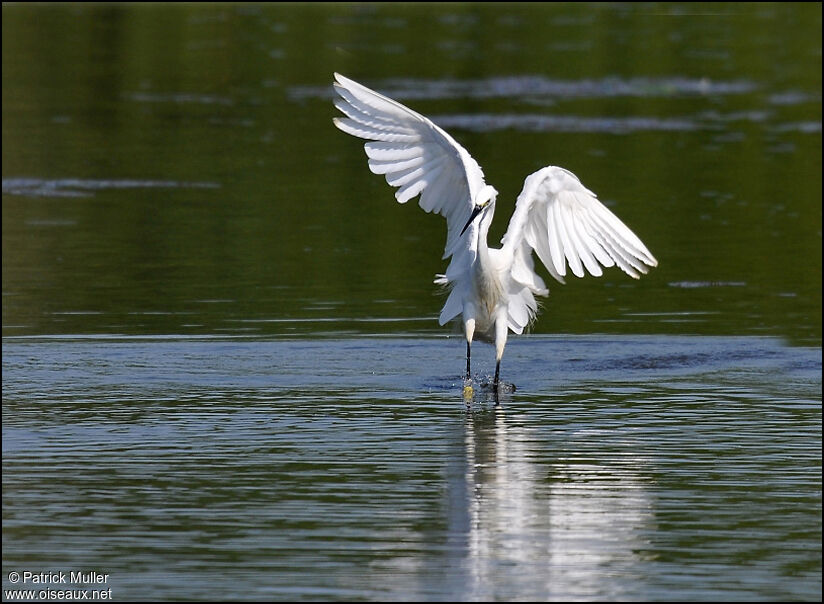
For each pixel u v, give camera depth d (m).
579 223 13.37
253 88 36.78
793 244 21.77
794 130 31.64
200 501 10.06
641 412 12.80
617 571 8.68
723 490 10.34
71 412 12.69
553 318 17.41
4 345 15.49
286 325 16.62
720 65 41.09
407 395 13.50
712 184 26.27
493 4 53.91
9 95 35.03
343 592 8.33
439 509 9.88
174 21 47.88
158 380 14.02
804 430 12.15
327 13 50.47
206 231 22.34
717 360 15.17
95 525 9.53
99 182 25.83
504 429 12.18
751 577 8.59
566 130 31.31
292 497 10.16
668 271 20.14
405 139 13.45
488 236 22.56
